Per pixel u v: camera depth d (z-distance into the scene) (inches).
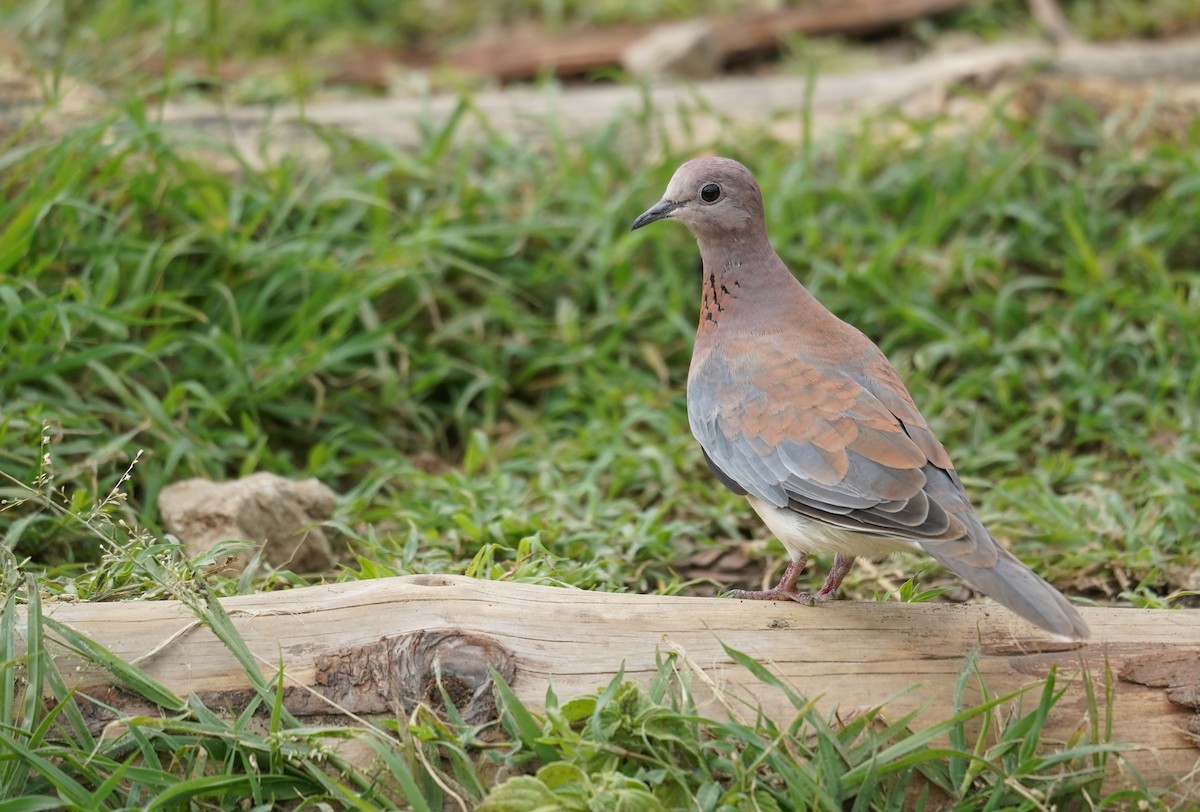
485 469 485.4
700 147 587.8
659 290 538.6
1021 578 287.3
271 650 287.9
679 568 426.6
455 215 548.1
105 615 290.5
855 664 299.1
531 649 291.7
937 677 297.7
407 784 265.3
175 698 278.2
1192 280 538.0
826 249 557.9
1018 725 281.6
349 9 803.4
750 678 294.2
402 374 504.4
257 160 569.0
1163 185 586.2
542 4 817.5
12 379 433.7
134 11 729.0
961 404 499.5
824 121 640.4
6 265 451.2
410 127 607.2
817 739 280.2
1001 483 450.0
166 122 583.5
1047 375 509.7
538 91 662.5
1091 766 282.8
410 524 405.1
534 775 277.6
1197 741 287.6
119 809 265.4
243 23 750.5
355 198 523.2
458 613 292.4
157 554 338.6
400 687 284.7
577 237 555.8
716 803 267.0
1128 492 454.9
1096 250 563.8
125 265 486.9
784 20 765.3
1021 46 730.2
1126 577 404.2
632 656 295.0
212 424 470.9
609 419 501.4
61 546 396.8
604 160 587.2
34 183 474.6
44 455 359.3
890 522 308.0
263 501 402.9
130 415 444.8
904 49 767.1
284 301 510.6
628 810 254.8
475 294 543.8
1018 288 557.3
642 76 639.1
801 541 335.3
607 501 455.8
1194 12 773.9
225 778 266.8
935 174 589.9
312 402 490.3
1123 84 647.1
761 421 339.3
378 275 513.0
